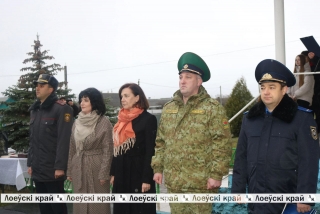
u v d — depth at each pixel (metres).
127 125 3.58
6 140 12.14
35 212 5.69
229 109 23.55
